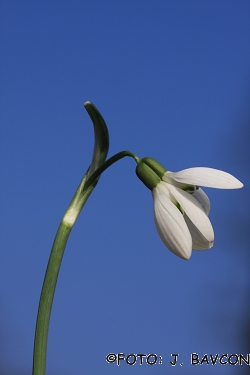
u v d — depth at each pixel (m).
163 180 0.32
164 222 0.32
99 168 0.33
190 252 0.32
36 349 0.32
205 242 0.32
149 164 0.32
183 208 0.32
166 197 0.32
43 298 0.32
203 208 0.33
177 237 0.32
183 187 0.32
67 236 0.32
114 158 0.33
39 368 0.32
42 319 0.32
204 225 0.32
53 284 0.32
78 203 0.33
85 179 0.33
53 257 0.32
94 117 0.32
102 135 0.33
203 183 0.32
